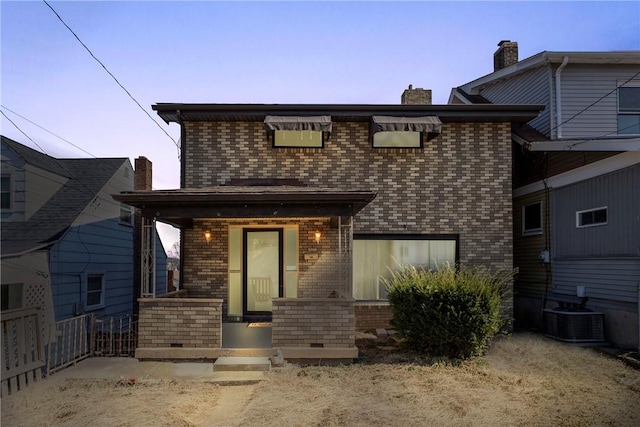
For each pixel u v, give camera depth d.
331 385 6.59
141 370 7.33
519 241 12.84
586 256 9.98
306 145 11.02
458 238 10.98
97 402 5.91
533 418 5.38
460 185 11.03
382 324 10.74
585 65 12.85
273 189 9.26
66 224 12.28
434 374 7.09
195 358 7.79
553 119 12.57
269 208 8.41
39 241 11.35
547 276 11.38
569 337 9.35
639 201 8.63
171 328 7.89
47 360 7.25
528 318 12.25
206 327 7.87
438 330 7.94
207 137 10.89
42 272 11.10
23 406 5.80
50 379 6.88
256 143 10.92
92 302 13.73
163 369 7.38
